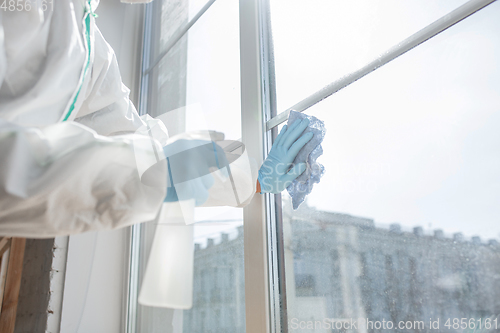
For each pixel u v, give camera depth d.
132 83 2.09
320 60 1.02
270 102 1.18
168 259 0.60
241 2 1.32
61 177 0.40
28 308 1.83
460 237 0.65
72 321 1.62
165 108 1.88
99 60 0.75
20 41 0.55
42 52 0.59
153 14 2.18
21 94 0.55
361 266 0.82
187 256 0.59
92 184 0.43
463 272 0.63
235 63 1.36
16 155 0.38
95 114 0.80
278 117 1.11
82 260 1.70
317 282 0.93
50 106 0.61
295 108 1.08
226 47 1.43
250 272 1.07
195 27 1.71
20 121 0.55
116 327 1.69
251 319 1.04
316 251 0.94
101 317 1.67
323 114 0.98
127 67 2.10
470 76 0.66
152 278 0.60
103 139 0.43
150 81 2.07
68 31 0.62
